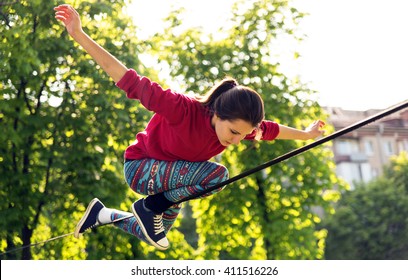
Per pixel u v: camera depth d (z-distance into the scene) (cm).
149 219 627
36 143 1920
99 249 1975
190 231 4262
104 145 1906
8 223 1847
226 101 559
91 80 1942
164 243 632
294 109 2184
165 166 602
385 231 4412
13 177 1858
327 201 2286
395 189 4509
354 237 4438
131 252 1978
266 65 2173
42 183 1984
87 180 1891
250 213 2192
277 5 2178
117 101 1945
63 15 551
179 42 2172
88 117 1928
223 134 565
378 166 5738
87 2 1867
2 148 1884
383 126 5762
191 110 569
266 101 2134
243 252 2211
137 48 1945
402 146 5812
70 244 1992
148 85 562
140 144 618
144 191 620
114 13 1909
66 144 1903
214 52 2158
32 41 1839
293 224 2203
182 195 609
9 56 1744
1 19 1838
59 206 1930
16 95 1862
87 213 689
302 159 2225
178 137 579
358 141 5753
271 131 650
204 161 602
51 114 1912
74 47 1867
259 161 2184
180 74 2144
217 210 2200
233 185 2197
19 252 1894
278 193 2192
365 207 4497
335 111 5719
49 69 1870
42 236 2038
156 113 573
